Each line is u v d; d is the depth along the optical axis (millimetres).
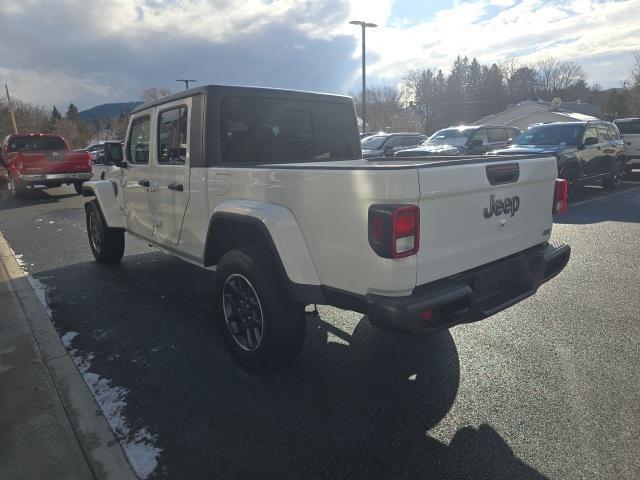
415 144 18328
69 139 79812
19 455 2730
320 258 3059
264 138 4301
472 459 2654
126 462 2670
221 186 3783
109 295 5418
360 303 2883
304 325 3453
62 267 6625
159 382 3518
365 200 2725
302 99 4566
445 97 87688
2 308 5062
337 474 2564
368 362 3762
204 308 4992
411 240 2693
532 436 2822
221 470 2604
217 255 4129
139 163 5160
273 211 3262
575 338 4059
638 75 46031
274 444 2809
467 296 2930
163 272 6297
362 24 28422
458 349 3926
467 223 3035
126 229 5848
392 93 77938
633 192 13062
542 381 3402
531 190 3562
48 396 3338
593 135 12422
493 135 16734
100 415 3109
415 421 3004
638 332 4145
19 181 14484
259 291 3381
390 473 2564
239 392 3369
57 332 4422
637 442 2742
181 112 4227
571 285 5379
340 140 4969
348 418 3051
